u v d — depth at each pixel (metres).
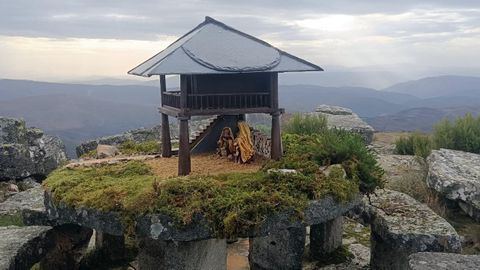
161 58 6.56
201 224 5.33
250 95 6.67
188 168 6.54
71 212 5.97
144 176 6.68
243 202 5.45
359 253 8.04
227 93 6.67
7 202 9.69
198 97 6.47
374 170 6.95
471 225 8.42
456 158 10.20
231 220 5.25
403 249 6.28
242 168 6.98
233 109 6.58
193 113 6.42
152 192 5.58
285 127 12.34
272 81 6.69
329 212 6.01
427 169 10.45
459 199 8.62
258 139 7.61
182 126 6.43
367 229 9.11
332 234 7.89
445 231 6.33
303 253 7.59
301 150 7.39
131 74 7.00
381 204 7.55
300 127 11.68
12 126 12.40
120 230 5.58
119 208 5.60
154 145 9.43
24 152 11.92
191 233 5.33
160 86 7.63
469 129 12.32
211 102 6.52
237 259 8.45
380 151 14.68
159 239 5.38
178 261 5.59
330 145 6.97
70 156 14.45
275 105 6.77
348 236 8.78
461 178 8.84
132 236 5.43
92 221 5.76
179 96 6.68
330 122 16.05
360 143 7.28
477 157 10.38
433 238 6.17
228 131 7.64
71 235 7.35
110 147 9.26
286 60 6.70
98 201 5.71
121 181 6.43
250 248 7.94
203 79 6.61
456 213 8.87
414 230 6.36
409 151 14.01
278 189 5.87
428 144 12.98
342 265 7.60
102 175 6.85
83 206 5.82
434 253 5.52
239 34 7.12
